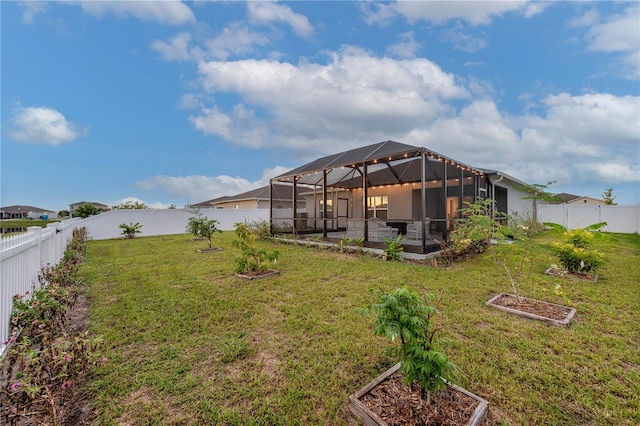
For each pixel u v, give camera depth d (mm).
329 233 13133
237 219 19484
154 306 4262
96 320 3758
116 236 15086
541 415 2049
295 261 7379
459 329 3336
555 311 3797
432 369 1842
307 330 3418
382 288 4918
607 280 5301
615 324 3438
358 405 2045
